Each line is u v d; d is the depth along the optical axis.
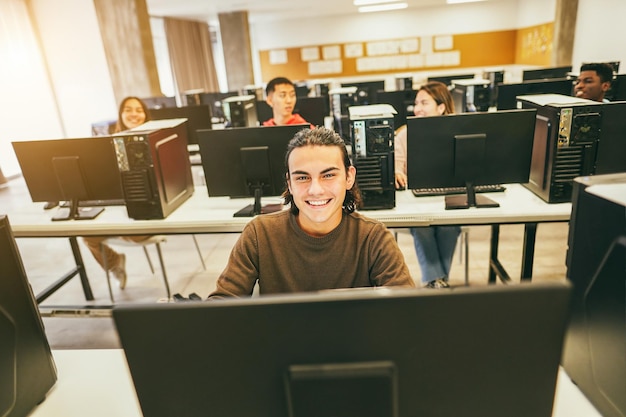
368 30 10.35
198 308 0.48
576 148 1.85
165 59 9.02
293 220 1.17
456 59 10.19
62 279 2.60
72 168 2.12
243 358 0.50
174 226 2.07
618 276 0.68
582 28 6.39
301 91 6.14
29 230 2.18
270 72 11.10
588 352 0.78
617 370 0.71
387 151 1.95
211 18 9.49
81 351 1.10
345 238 1.16
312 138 1.05
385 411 0.51
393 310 0.47
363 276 1.17
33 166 2.17
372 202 2.02
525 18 9.14
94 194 2.18
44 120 6.01
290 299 0.47
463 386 0.51
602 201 0.70
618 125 1.82
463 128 1.91
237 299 0.48
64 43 5.83
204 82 10.10
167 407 0.54
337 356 0.49
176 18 8.83
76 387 0.98
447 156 1.95
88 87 5.98
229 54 8.90
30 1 5.68
